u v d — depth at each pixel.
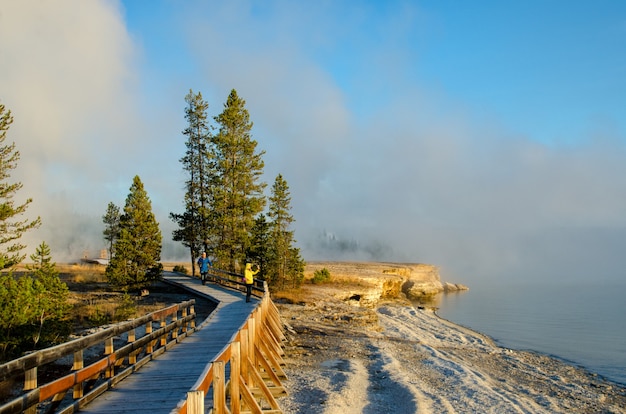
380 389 14.52
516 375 20.34
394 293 62.06
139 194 32.50
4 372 5.64
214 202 40.44
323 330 25.27
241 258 38.94
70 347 7.33
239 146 41.81
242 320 18.11
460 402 14.06
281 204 42.75
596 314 53.72
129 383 8.96
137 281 29.69
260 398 10.82
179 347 12.91
